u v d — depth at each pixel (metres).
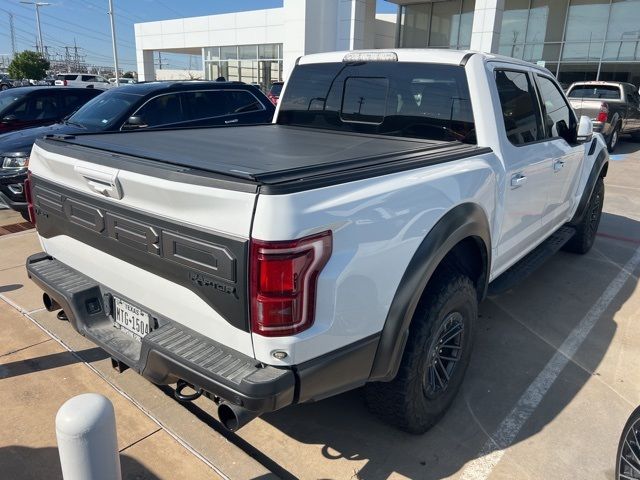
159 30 34.09
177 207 2.03
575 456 2.74
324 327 2.03
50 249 2.98
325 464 2.66
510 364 3.59
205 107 7.73
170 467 2.55
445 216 2.55
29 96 8.78
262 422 2.96
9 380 3.22
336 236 1.98
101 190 2.32
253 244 1.84
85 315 2.64
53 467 2.55
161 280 2.22
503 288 3.54
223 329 2.06
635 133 15.94
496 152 3.20
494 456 2.73
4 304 4.23
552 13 21.62
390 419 2.70
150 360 2.20
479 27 17.61
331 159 2.52
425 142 3.33
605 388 3.35
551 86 4.29
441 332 2.68
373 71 3.74
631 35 19.97
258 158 2.51
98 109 7.33
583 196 5.06
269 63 28.91
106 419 1.80
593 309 4.49
